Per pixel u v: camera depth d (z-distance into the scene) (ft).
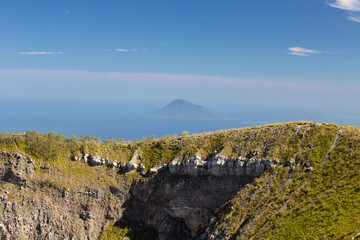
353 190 168.14
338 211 158.81
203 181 234.38
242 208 192.85
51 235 225.15
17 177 234.17
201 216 225.15
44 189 238.89
